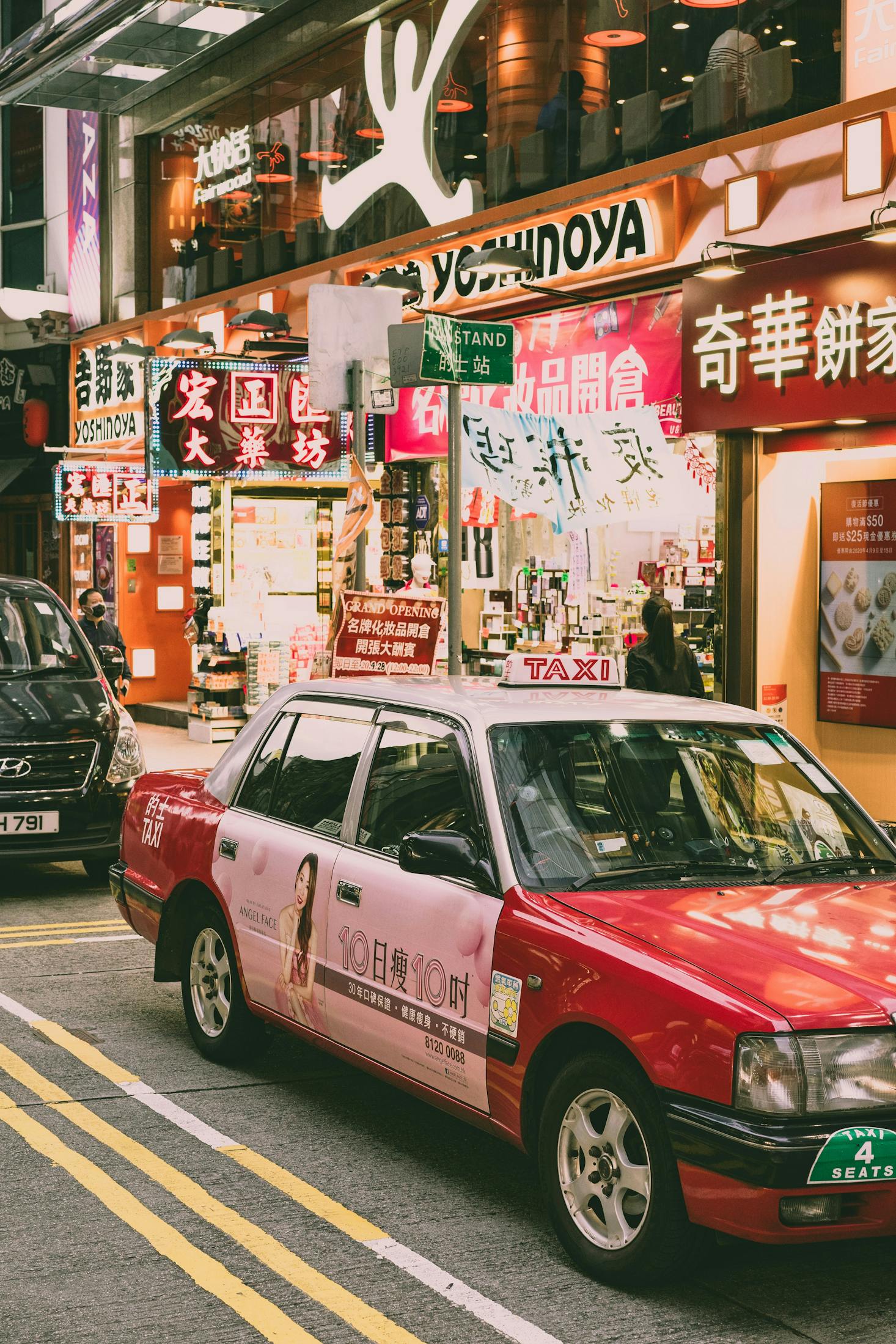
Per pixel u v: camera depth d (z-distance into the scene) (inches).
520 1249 164.7
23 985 284.2
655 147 453.1
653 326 442.9
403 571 591.8
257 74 681.6
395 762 200.2
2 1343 140.7
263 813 224.8
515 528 550.9
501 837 174.9
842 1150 138.6
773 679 425.7
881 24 372.2
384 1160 193.2
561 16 493.7
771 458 420.5
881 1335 145.5
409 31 577.0
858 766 421.4
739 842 184.9
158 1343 141.3
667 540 516.4
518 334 489.7
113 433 812.6
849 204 374.0
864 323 360.8
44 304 900.0
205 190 748.0
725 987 145.6
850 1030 141.9
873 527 412.2
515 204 502.0
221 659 697.6
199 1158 192.4
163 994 278.2
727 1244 167.3
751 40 415.5
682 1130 143.1
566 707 195.9
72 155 892.0
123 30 678.5
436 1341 142.5
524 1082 162.9
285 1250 163.3
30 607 410.0
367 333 359.9
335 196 634.8
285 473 509.4
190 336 549.6
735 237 409.1
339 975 196.4
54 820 357.1
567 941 159.5
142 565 838.5
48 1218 171.5
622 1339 143.3
